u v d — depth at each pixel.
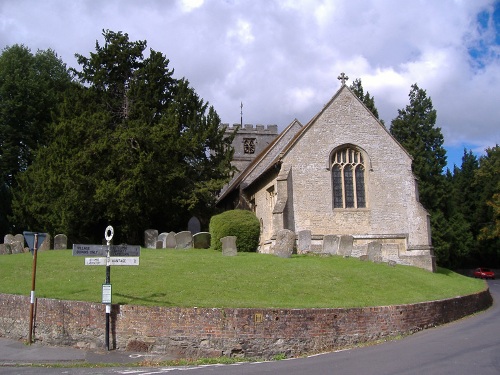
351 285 19.72
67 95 37.28
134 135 31.72
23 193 37.66
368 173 32.78
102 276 18.91
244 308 14.37
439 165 49.84
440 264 50.84
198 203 36.44
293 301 16.56
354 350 14.11
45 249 28.53
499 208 52.31
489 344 13.75
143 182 30.91
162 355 13.70
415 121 49.94
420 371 10.48
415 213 32.78
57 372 11.60
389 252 30.91
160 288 17.03
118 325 14.29
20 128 45.06
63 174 31.03
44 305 15.15
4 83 44.28
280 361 13.10
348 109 33.28
